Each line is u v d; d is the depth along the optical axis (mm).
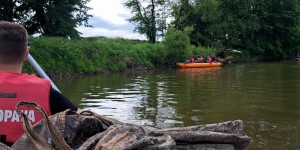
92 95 7164
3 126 1380
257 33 34375
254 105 5789
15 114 1396
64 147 1134
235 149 1469
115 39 24703
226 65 22969
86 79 12062
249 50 32781
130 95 7180
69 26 20391
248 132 3918
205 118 4703
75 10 21234
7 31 1492
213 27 27531
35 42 14883
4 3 18125
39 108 1145
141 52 19906
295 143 3430
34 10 19344
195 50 23734
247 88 8438
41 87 1483
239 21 29953
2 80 1433
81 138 1419
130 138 1071
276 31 35406
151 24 27062
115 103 6039
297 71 15250
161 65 20828
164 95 7188
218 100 6406
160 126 4195
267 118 4719
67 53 15406
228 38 30281
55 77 13664
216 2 27109
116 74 15148
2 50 1479
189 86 9109
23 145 1180
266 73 14094
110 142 1077
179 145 1354
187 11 27375
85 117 1405
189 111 5242
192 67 20578
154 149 1047
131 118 4703
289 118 4707
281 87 8594
